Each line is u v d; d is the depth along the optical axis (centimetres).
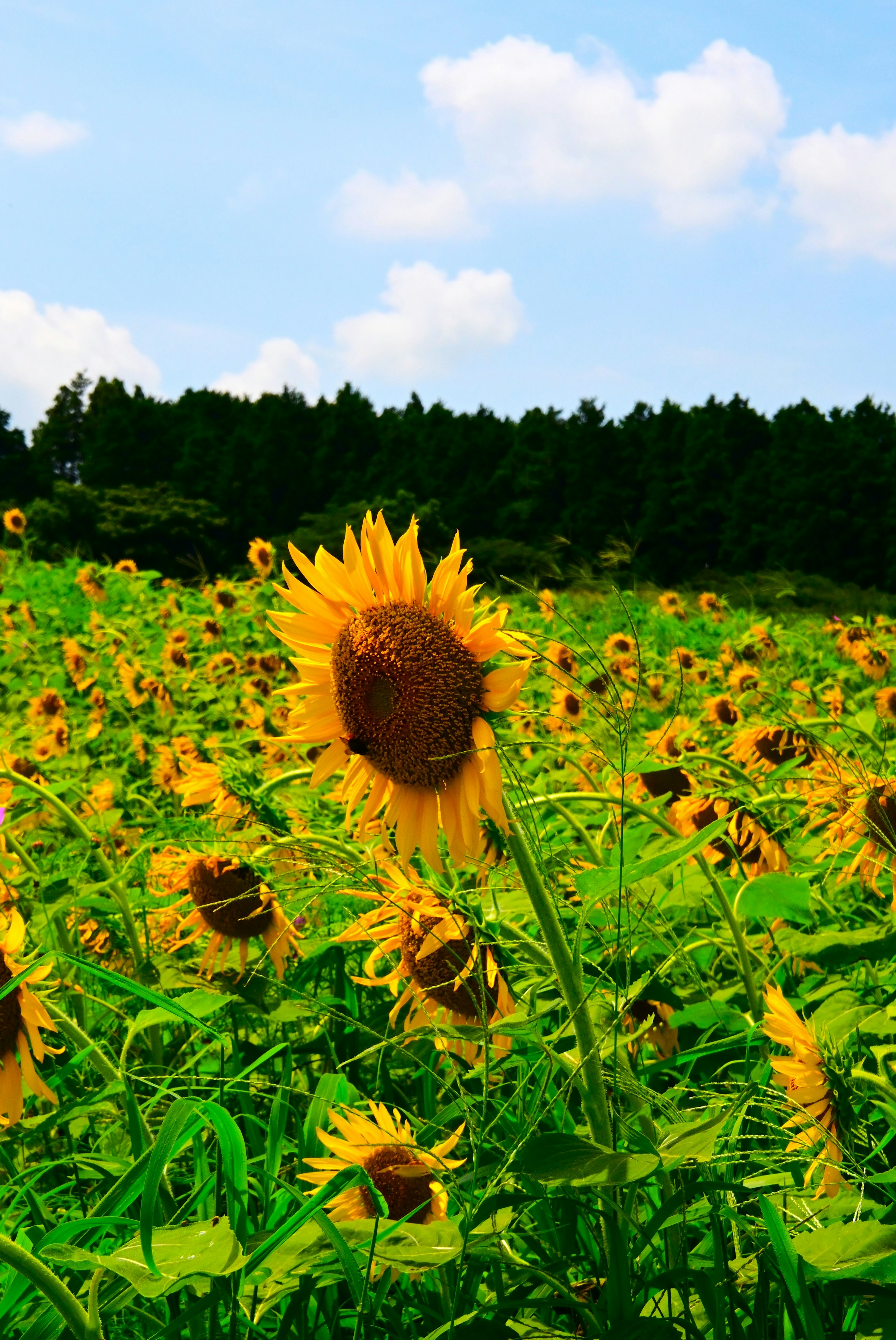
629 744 318
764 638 816
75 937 313
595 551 5744
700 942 264
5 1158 211
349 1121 192
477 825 172
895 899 245
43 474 7181
